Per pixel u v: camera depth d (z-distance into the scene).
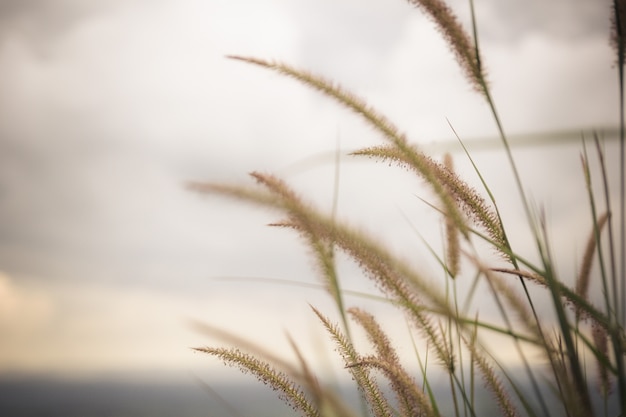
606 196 0.57
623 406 0.52
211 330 0.59
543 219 0.60
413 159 0.60
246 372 0.59
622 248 0.56
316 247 0.62
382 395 0.61
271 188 0.56
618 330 0.54
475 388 0.58
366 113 0.61
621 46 0.60
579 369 0.52
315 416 0.59
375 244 0.56
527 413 0.56
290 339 0.60
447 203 0.61
